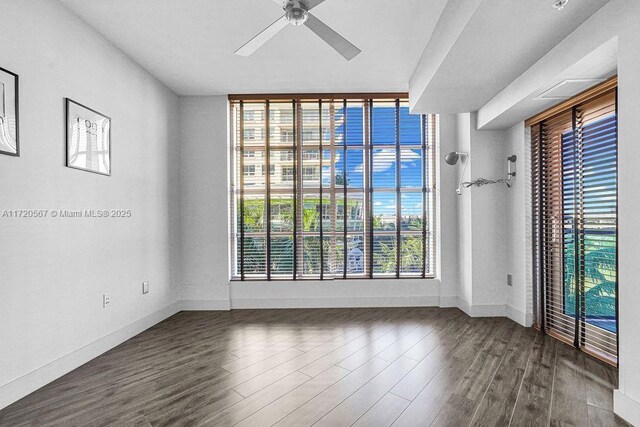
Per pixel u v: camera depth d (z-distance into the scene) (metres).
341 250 4.09
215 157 3.98
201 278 3.97
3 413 1.85
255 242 4.09
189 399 2.00
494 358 2.54
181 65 3.24
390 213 4.09
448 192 3.98
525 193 3.27
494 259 3.62
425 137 4.10
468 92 3.06
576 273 2.68
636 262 1.70
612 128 2.33
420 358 2.55
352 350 2.72
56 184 2.27
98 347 2.65
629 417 1.74
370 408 1.89
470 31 2.04
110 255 2.81
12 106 1.96
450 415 1.82
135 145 3.17
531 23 1.98
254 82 3.63
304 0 1.62
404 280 4.02
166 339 3.01
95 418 1.81
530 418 1.79
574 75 2.22
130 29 2.64
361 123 4.11
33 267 2.09
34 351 2.09
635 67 1.69
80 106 2.48
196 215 3.97
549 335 3.02
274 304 4.00
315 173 4.11
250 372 2.34
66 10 2.36
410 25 2.57
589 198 2.57
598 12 1.87
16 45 1.99
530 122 3.16
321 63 3.19
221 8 2.36
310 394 2.04
